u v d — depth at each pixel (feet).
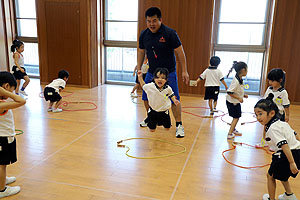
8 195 6.97
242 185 7.85
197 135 11.85
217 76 14.75
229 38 20.18
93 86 22.02
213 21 18.78
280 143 6.03
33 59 24.52
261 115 6.33
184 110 15.99
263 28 19.36
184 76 11.34
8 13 22.67
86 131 11.98
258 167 8.98
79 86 21.90
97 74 22.40
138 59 11.92
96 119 13.75
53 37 21.33
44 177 7.98
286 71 18.02
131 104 16.90
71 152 9.77
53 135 11.39
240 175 8.43
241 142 11.16
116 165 8.87
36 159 9.12
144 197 7.11
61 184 7.63
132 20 21.68
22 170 8.35
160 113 9.91
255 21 19.40
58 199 6.93
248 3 19.26
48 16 20.99
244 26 19.67
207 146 10.66
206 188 7.64
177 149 10.29
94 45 21.44
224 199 7.14
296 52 17.61
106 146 10.40
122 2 21.57
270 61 18.19
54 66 21.91
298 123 14.03
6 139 6.59
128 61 22.74
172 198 7.11
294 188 7.66
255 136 11.94
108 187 7.55
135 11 21.47
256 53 19.95
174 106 11.43
